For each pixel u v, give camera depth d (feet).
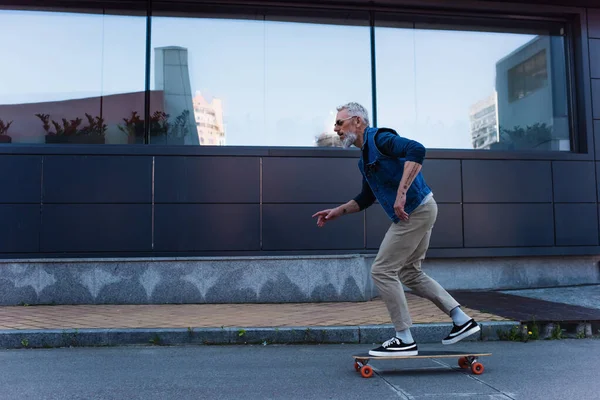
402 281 13.15
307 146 26.40
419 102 27.25
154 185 24.14
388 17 27.40
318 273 22.41
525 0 26.99
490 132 27.45
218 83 26.12
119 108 25.34
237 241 24.35
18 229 23.39
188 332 16.33
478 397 10.76
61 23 25.44
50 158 23.76
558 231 26.37
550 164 26.66
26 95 25.00
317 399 10.71
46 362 14.02
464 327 12.60
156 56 25.77
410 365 13.65
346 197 25.12
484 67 27.73
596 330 17.92
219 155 24.58
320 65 26.86
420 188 12.32
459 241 25.58
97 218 23.79
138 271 21.91
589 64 27.48
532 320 17.54
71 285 21.68
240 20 26.48
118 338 16.15
